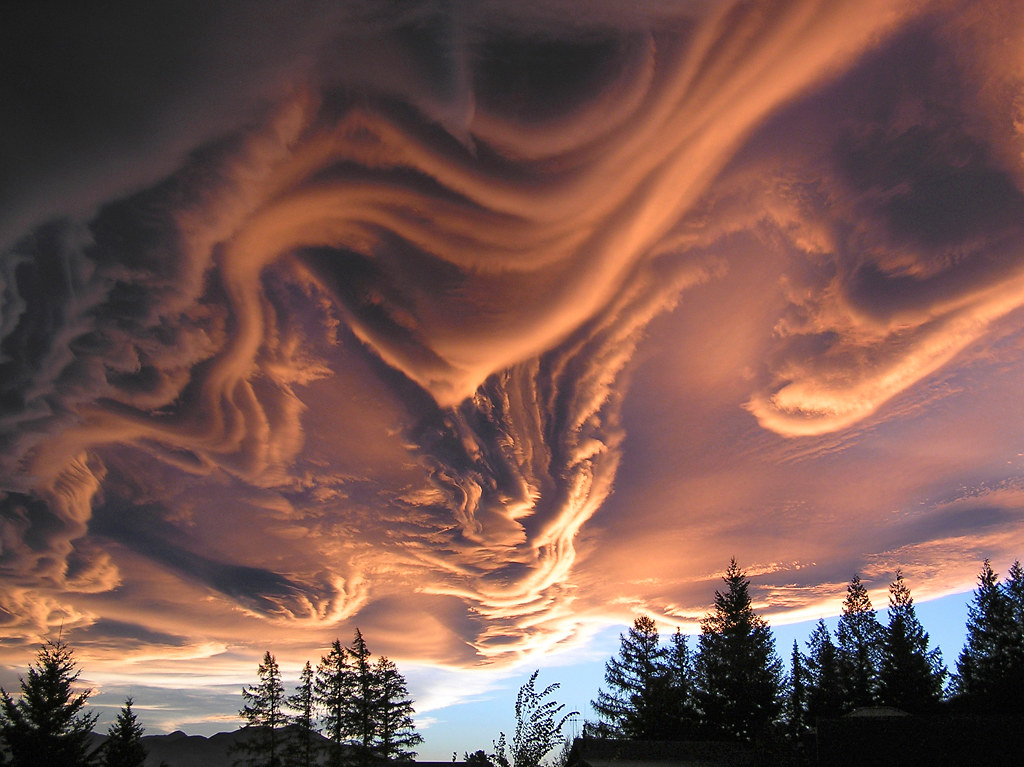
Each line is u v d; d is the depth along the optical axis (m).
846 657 41.12
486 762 7.42
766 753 19.27
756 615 43.00
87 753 35.53
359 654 42.09
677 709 39.91
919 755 17.55
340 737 39.59
